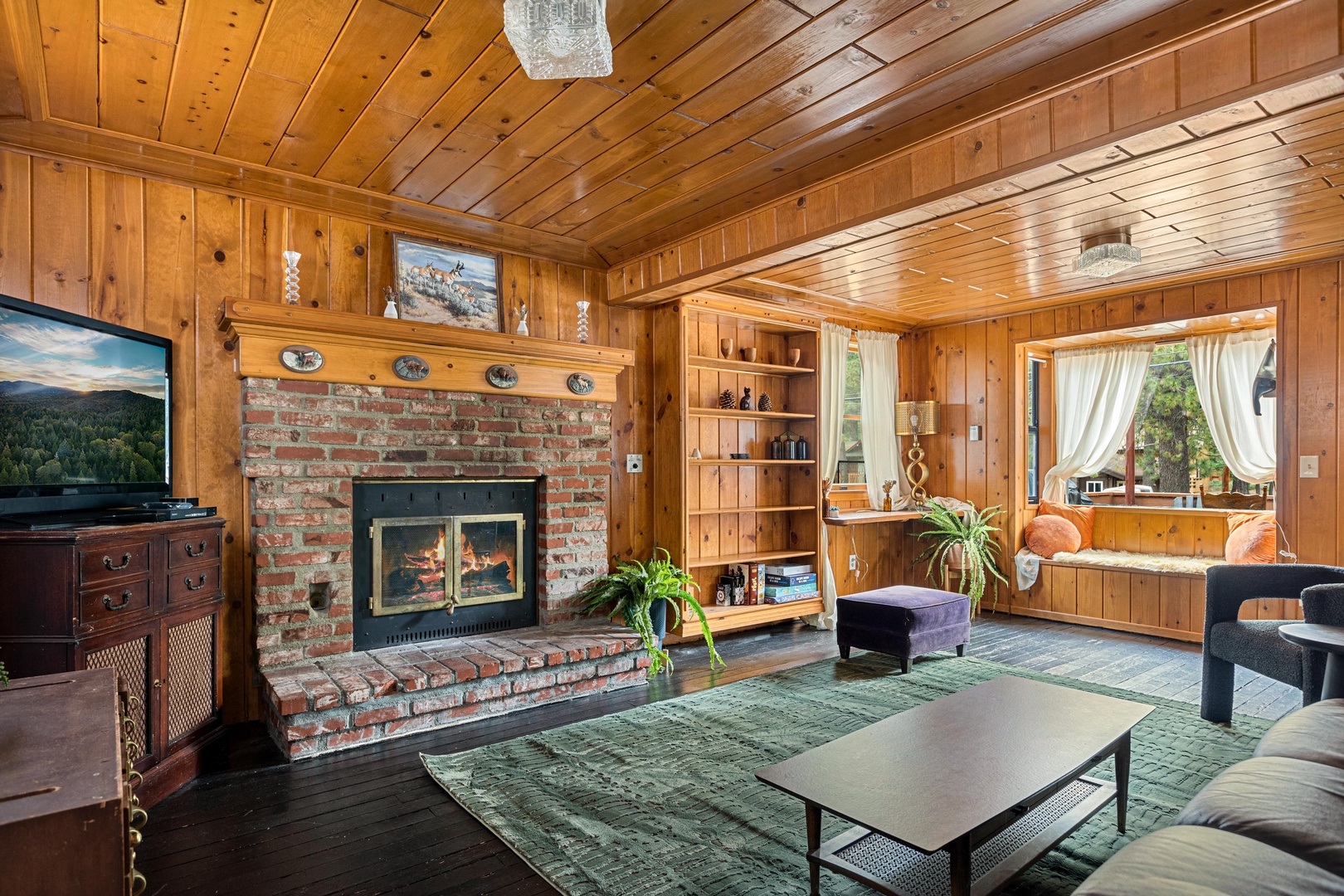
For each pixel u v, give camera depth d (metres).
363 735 2.95
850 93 2.59
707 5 2.08
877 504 5.76
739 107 2.69
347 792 2.52
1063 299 5.18
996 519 5.73
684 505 4.48
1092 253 3.48
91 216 2.96
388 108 2.69
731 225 3.71
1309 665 2.58
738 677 3.91
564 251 4.32
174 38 2.24
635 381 4.67
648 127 2.84
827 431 5.34
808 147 3.03
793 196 3.39
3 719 1.21
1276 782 1.58
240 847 2.16
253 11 2.11
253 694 3.24
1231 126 2.24
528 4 1.42
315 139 2.93
